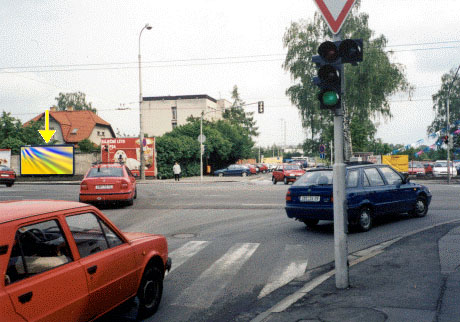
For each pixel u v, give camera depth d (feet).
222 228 34.01
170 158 134.21
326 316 13.75
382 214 32.65
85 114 220.64
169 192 71.56
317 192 30.91
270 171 223.92
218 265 22.31
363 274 18.66
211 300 16.76
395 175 35.45
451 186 77.15
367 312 13.85
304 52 125.80
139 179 128.26
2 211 10.48
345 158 122.52
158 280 15.60
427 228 30.19
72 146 131.13
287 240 28.60
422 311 13.66
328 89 16.75
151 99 260.42
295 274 20.30
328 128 131.13
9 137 148.36
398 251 22.81
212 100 272.31
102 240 12.91
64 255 11.18
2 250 9.27
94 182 47.19
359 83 119.24
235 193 67.05
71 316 10.85
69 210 11.83
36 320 9.69
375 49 116.67
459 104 182.80
